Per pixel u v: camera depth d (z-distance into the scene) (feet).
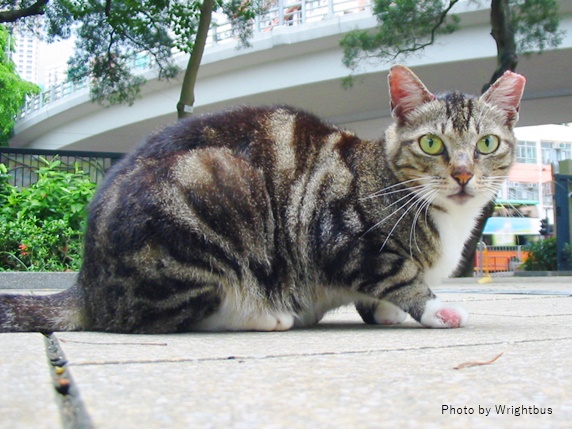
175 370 0.83
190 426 0.54
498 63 6.14
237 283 1.43
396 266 1.50
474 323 1.60
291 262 1.51
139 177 1.39
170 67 7.68
